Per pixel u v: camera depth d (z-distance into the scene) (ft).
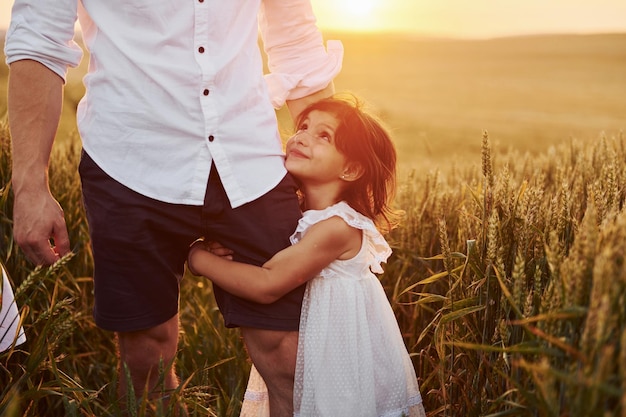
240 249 6.29
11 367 7.73
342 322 6.25
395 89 136.15
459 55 198.49
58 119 6.10
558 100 116.98
